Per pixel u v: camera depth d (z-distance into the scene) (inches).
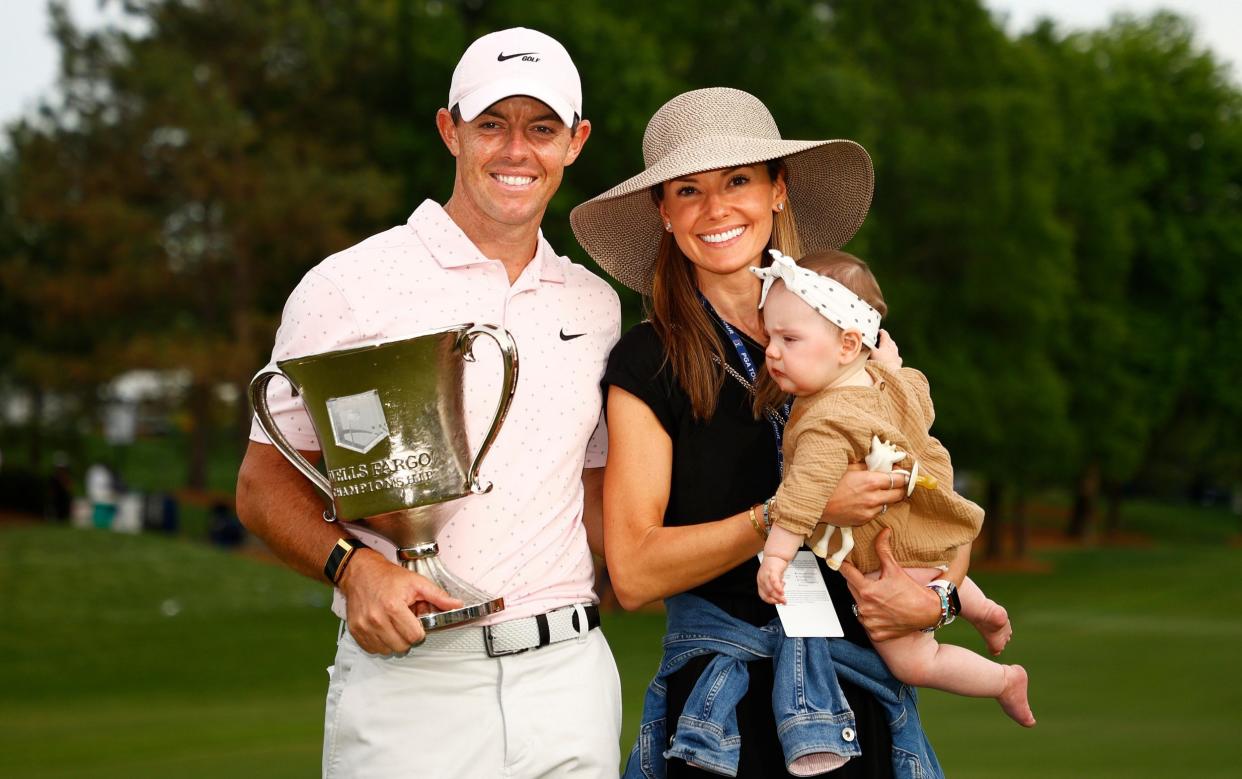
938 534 120.3
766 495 122.6
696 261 125.3
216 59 1176.8
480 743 119.1
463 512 120.0
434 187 871.7
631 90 757.9
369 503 112.7
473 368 121.0
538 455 123.0
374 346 110.3
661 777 124.4
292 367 111.8
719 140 124.9
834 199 137.9
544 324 125.6
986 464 1096.2
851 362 119.3
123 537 991.6
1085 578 1098.7
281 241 1109.7
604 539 127.7
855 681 119.6
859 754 116.2
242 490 122.6
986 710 368.2
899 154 1027.3
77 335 1304.1
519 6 797.9
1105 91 1478.8
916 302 1039.6
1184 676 456.4
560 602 122.9
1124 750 299.6
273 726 374.0
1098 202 1288.1
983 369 1079.0
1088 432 1268.5
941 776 124.5
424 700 119.3
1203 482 2436.0
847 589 122.8
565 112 120.8
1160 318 1432.1
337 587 115.7
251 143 1147.9
